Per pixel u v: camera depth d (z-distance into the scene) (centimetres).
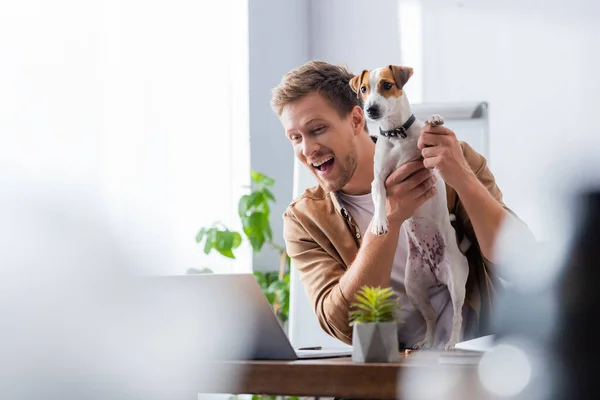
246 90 336
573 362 51
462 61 366
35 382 100
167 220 261
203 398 262
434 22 372
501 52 357
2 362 98
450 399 94
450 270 157
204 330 117
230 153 311
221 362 113
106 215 194
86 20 219
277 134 358
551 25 347
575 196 48
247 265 328
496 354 64
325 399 189
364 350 110
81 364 103
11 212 143
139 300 108
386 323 110
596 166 48
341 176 178
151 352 109
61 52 208
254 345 121
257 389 110
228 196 309
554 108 345
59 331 101
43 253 106
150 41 257
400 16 380
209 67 295
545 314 52
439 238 159
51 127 202
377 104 149
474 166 178
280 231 356
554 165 50
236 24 336
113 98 236
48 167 198
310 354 138
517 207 349
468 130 212
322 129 175
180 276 113
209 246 277
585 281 49
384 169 158
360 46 389
